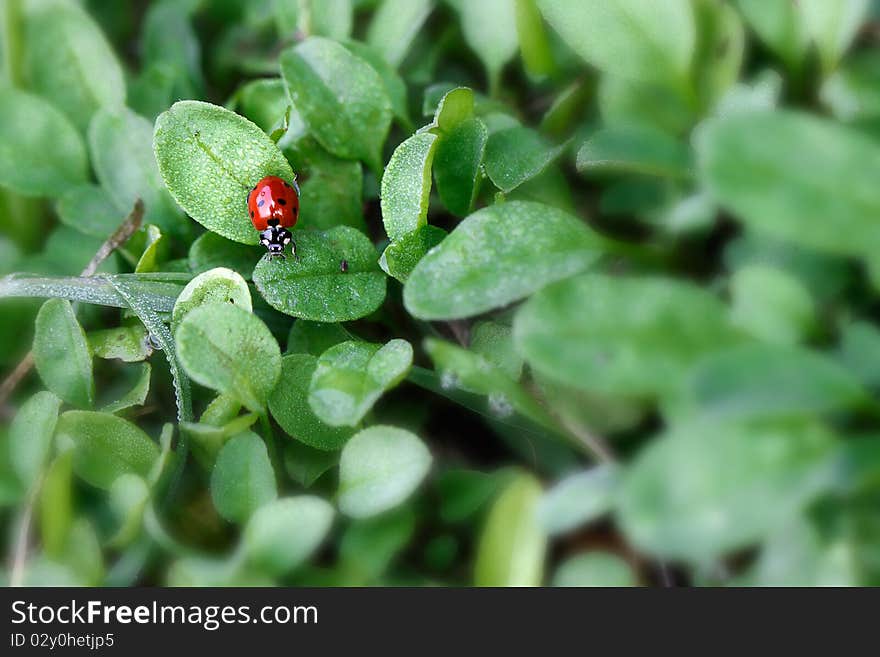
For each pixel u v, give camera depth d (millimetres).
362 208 213
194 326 192
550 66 214
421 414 204
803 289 179
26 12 224
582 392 189
